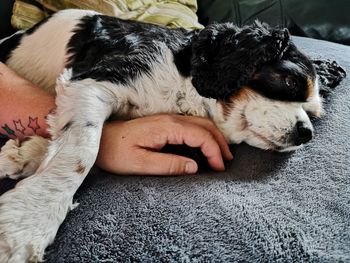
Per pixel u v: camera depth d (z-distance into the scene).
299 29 2.54
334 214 0.85
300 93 1.17
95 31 1.30
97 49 1.24
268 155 1.13
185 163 0.99
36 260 0.74
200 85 1.16
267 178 0.99
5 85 1.17
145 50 1.19
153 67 1.17
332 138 1.18
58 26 1.43
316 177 0.99
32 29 1.51
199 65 1.15
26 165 1.03
